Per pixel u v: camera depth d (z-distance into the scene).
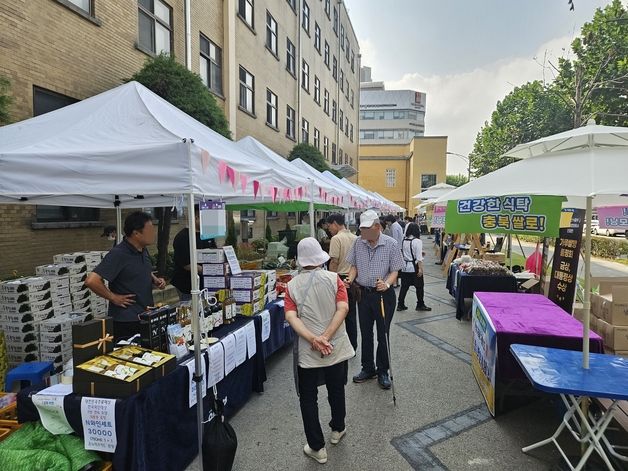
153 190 2.63
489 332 3.73
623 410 2.86
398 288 10.40
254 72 14.70
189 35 10.02
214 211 3.06
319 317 2.90
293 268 7.01
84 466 2.31
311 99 23.31
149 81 6.66
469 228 5.34
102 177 2.65
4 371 3.98
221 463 2.63
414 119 76.06
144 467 2.38
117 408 2.34
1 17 5.44
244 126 13.84
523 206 4.96
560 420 3.53
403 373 4.62
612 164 2.43
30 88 5.91
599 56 15.80
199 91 7.07
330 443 3.18
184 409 2.88
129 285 3.25
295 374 2.96
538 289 6.52
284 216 19.84
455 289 8.20
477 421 3.52
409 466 2.88
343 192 8.37
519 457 3.00
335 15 30.48
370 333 4.35
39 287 4.45
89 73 7.02
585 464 2.83
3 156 2.62
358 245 4.34
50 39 6.24
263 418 3.59
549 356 2.84
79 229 7.10
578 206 5.13
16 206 5.92
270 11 16.47
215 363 3.19
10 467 2.31
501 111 28.17
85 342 2.54
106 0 7.40
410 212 44.31
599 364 2.69
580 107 14.29
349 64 37.28
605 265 15.41
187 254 4.90
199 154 2.74
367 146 48.47
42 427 2.51
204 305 3.50
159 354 2.78
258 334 4.12
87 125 3.06
